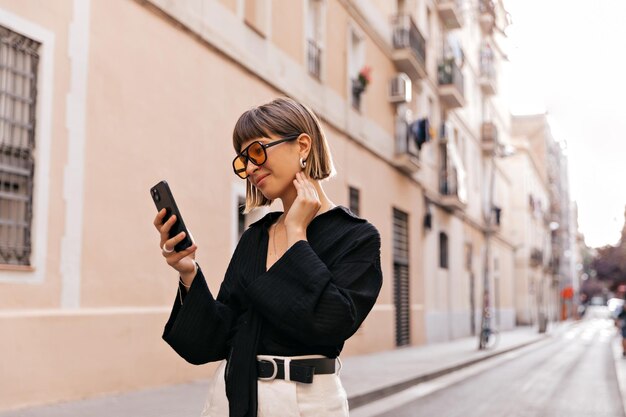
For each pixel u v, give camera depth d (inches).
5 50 274.1
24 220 282.5
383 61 768.9
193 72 398.3
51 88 294.4
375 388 378.6
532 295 2123.5
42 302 285.3
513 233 2030.0
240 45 449.7
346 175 642.8
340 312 69.0
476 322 1267.2
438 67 1011.3
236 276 78.5
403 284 821.2
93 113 317.4
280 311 69.7
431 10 989.2
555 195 3166.8
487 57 1398.9
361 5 698.2
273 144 76.0
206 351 77.9
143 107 353.1
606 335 1508.4
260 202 85.4
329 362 73.6
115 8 333.7
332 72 620.4
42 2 290.4
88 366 305.6
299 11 549.3
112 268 326.6
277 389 71.5
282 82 512.7
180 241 76.0
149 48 359.3
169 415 261.3
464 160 1224.8
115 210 330.0
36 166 285.6
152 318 349.7
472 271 1242.0
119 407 278.7
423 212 903.1
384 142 753.6
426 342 899.4
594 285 5172.2
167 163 372.2
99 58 322.7
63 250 297.4
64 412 262.1
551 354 828.6
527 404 370.6
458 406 358.3
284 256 71.3
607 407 362.0
